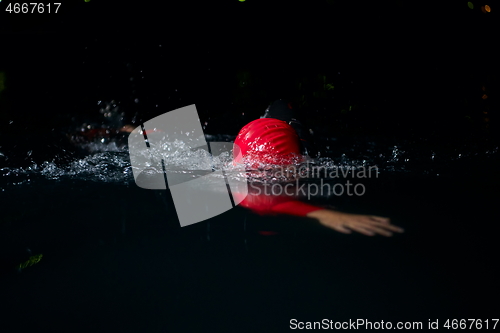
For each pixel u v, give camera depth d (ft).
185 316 3.38
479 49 18.62
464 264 4.19
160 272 4.07
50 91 15.93
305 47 20.15
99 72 17.62
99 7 19.66
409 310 3.45
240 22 20.86
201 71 18.62
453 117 14.15
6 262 4.31
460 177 7.57
